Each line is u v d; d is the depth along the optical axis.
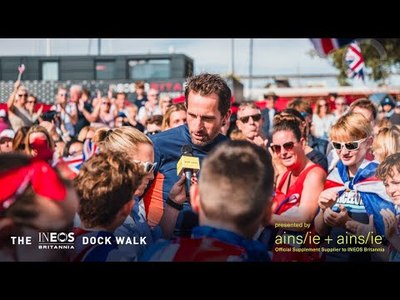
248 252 2.51
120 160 3.45
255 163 2.46
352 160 4.33
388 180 4.30
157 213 3.88
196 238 2.52
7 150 4.30
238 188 2.43
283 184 4.27
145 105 4.49
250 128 4.38
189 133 3.98
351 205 4.31
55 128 4.40
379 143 4.34
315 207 4.27
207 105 3.98
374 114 4.51
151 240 3.83
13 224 3.20
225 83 4.04
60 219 3.23
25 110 4.43
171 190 3.93
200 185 2.47
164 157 3.95
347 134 4.30
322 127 4.75
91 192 3.41
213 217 2.49
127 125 4.50
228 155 2.47
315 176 4.27
